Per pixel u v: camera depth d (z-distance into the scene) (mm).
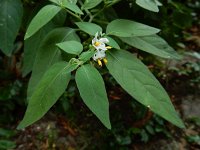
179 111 372
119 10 232
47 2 184
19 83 362
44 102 129
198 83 404
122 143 332
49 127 342
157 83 139
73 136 338
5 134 328
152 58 374
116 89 366
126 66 143
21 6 175
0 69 376
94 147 331
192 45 485
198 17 553
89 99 125
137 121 350
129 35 151
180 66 422
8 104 349
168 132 350
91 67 132
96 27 154
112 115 349
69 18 202
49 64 152
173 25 345
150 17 237
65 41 155
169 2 322
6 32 172
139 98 135
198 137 345
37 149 326
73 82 334
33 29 140
